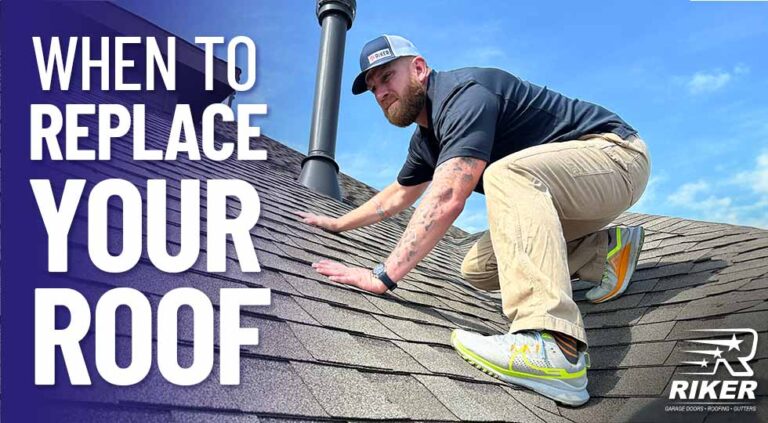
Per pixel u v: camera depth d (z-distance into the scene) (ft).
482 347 6.04
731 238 10.82
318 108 23.68
